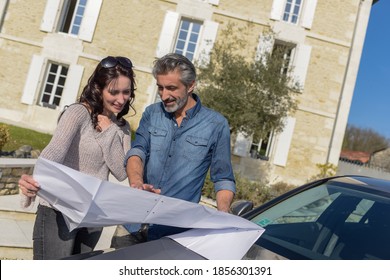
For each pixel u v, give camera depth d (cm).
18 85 1572
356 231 278
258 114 1295
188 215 223
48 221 249
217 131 263
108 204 208
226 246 224
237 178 969
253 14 1623
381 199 301
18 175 588
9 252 420
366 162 3959
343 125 1698
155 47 1598
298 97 1631
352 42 1723
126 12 1600
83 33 1591
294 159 1623
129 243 261
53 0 1594
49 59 1585
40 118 1559
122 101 259
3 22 1578
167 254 217
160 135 264
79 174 202
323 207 305
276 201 323
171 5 1605
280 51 1389
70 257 216
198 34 1633
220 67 1385
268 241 271
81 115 253
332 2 1659
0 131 753
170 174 259
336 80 1650
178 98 250
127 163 255
